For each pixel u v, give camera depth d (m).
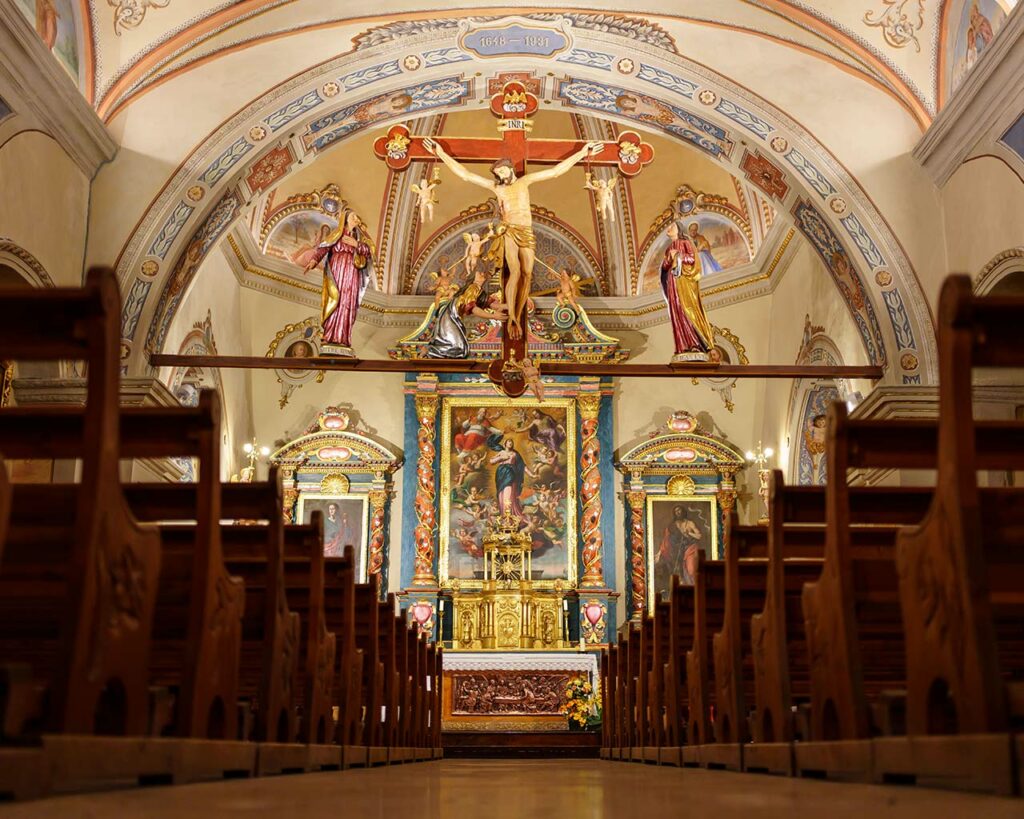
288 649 5.79
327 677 7.09
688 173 21.27
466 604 19.98
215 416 4.28
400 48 14.15
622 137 14.77
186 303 17.12
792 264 19.36
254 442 20.41
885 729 4.34
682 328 14.56
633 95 14.83
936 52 13.62
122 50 13.54
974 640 3.45
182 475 16.17
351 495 20.33
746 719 6.71
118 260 13.38
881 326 13.68
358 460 20.38
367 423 20.88
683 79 14.35
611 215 21.77
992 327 3.58
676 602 8.91
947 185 13.42
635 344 21.58
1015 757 2.87
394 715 10.52
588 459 20.69
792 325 19.34
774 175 14.63
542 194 22.12
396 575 20.27
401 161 14.65
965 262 12.96
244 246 19.56
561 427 21.03
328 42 13.95
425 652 14.06
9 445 3.96
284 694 5.73
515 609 19.81
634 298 21.66
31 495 3.61
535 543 20.52
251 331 20.27
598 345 20.97
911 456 4.66
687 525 20.58
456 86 14.88
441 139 14.62
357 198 21.33
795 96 14.12
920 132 13.86
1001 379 13.17
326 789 4.08
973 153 12.62
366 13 13.67
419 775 6.53
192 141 13.77
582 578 20.23
